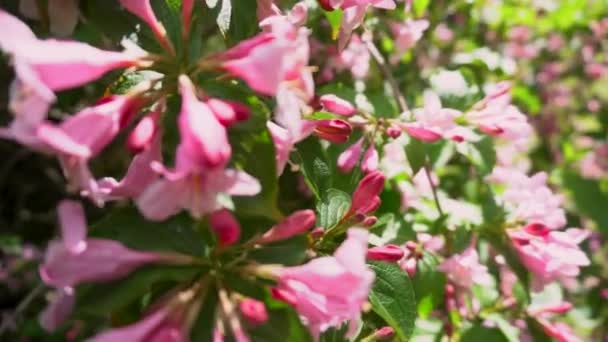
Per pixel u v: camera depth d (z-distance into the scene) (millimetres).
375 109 423
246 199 280
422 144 396
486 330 429
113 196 277
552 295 483
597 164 875
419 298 399
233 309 267
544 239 403
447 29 632
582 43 874
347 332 305
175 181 249
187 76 284
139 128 272
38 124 237
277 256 283
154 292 277
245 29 325
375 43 531
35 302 708
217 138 252
